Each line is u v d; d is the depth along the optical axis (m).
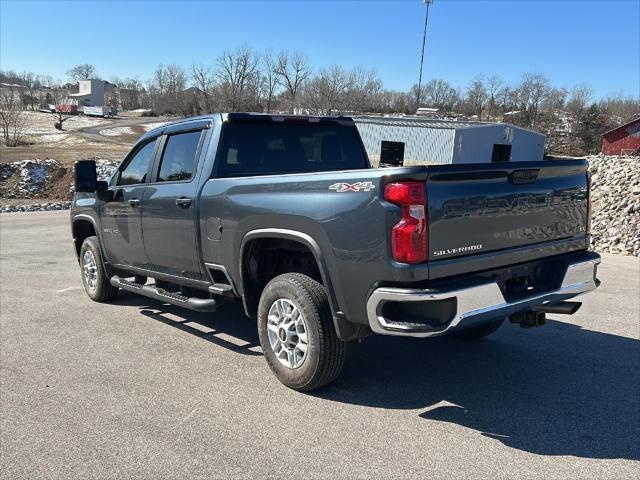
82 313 6.43
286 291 4.16
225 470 3.20
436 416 3.86
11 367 4.75
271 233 4.18
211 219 4.72
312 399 4.12
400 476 3.14
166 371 4.66
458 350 5.20
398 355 5.06
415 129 38.16
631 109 91.94
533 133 40.72
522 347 5.30
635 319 6.25
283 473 3.17
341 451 3.40
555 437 3.58
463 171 3.57
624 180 15.33
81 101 149.50
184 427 3.70
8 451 3.42
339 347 4.04
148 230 5.54
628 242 11.62
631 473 3.18
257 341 5.44
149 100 151.12
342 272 3.76
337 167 5.71
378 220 3.52
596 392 4.27
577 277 4.30
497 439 3.55
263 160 5.17
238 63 87.75
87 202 6.67
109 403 4.05
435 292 3.43
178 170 5.28
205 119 5.10
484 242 3.76
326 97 81.00
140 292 5.79
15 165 33.50
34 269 9.15
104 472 3.19
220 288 4.78
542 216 4.12
